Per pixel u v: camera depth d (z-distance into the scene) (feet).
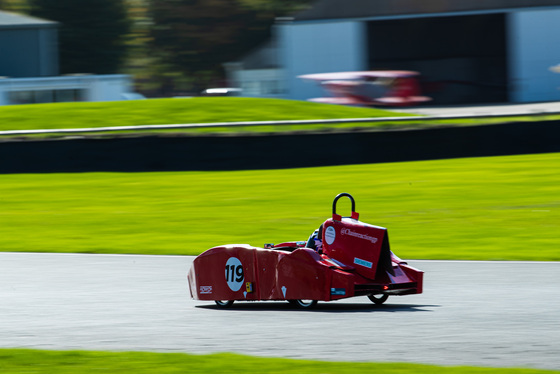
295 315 92.32
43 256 150.00
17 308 101.35
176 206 211.82
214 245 157.17
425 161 276.62
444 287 110.93
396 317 88.94
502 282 113.60
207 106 367.66
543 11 561.84
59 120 350.23
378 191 223.92
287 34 583.99
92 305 102.27
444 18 653.30
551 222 172.86
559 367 65.10
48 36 591.37
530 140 278.26
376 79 529.04
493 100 613.52
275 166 274.16
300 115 359.87
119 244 162.09
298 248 98.43
